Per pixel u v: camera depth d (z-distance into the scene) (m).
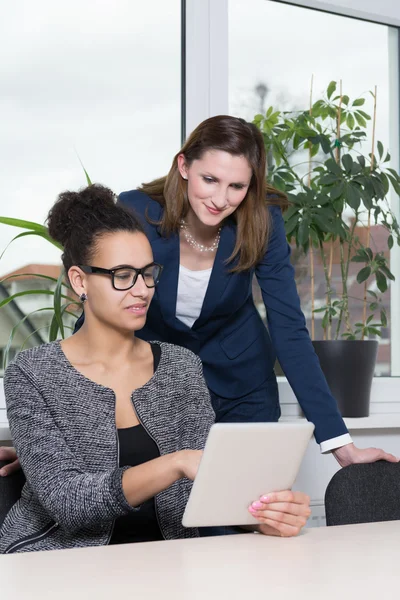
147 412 1.49
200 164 1.75
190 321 1.99
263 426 1.14
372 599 0.85
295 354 1.88
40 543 1.37
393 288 2.95
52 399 1.43
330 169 2.69
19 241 2.36
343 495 1.54
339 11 2.83
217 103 2.61
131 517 1.46
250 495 1.20
